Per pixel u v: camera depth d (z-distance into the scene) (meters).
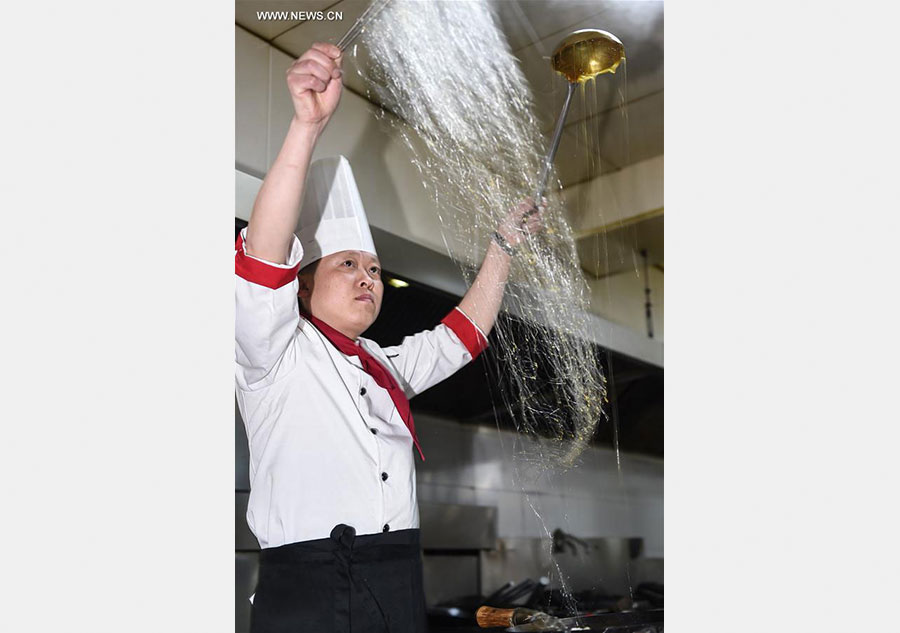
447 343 1.55
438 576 1.91
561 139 1.74
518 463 1.89
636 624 1.53
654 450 2.46
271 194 1.12
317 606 1.19
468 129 1.67
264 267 1.14
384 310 1.73
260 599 1.21
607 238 1.84
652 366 2.09
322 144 1.55
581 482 1.95
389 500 1.23
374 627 1.19
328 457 1.22
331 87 1.16
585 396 1.81
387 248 1.57
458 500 1.91
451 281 1.64
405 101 1.62
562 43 1.57
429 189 1.64
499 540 1.92
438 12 1.61
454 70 1.64
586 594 1.99
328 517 1.21
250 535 1.55
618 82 1.71
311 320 1.35
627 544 2.22
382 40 1.57
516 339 1.71
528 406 1.78
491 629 1.72
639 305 2.09
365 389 1.28
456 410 1.91
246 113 1.48
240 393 1.31
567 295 1.78
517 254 1.68
